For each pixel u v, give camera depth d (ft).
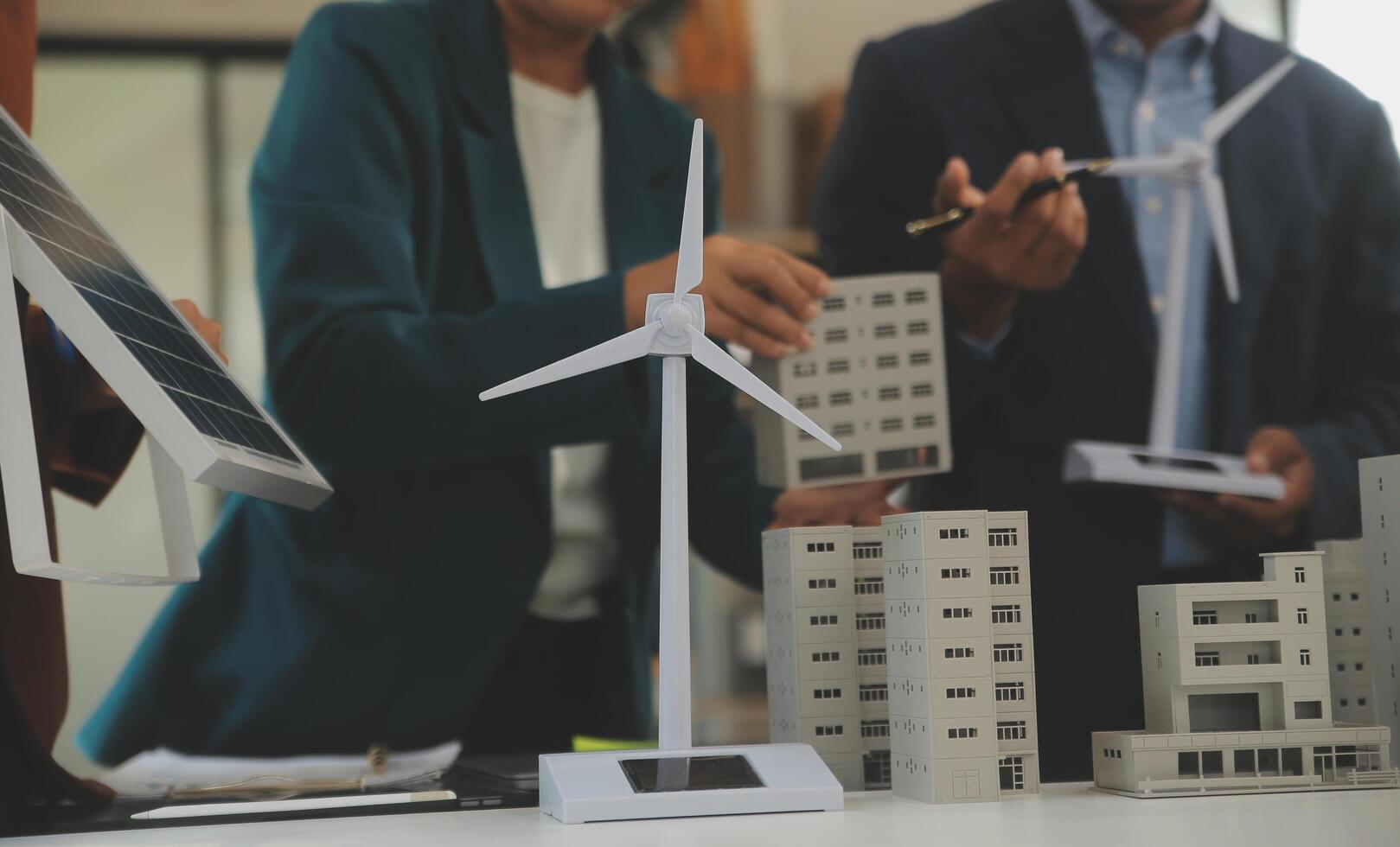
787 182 7.16
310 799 3.72
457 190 6.66
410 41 6.63
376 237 6.39
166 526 3.52
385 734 6.46
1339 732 3.69
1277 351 6.96
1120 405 6.76
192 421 2.81
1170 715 3.71
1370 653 4.18
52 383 3.72
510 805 3.76
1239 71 7.08
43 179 3.48
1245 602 3.76
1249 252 6.97
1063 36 7.02
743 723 6.66
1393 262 7.10
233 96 7.26
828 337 6.23
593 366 3.49
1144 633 3.86
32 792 3.58
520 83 6.84
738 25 7.13
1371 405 6.99
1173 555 6.73
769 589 4.11
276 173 6.58
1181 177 6.63
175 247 7.16
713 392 6.65
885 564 3.77
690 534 6.72
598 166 6.97
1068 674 6.61
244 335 7.16
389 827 3.31
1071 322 6.76
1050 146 6.94
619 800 3.23
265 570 6.52
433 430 6.31
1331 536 6.89
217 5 7.25
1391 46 7.21
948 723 3.49
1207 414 6.89
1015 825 3.08
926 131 6.95
